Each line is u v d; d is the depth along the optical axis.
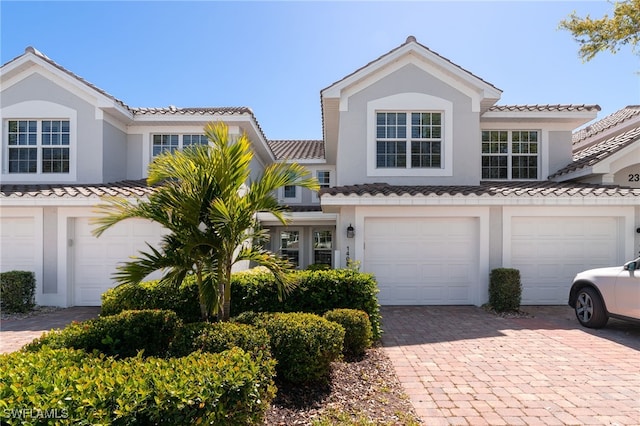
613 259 10.38
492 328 8.01
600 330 7.80
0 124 11.83
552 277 10.42
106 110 11.96
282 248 18.47
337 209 11.24
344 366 5.53
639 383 5.12
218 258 5.47
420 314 9.33
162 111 12.79
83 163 11.90
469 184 11.41
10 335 7.63
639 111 12.82
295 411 4.21
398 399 4.61
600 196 9.62
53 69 11.57
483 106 11.94
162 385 2.87
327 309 6.90
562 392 4.84
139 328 5.00
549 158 12.87
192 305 6.82
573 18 9.12
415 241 10.52
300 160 19.11
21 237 10.59
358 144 11.47
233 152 5.55
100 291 10.66
